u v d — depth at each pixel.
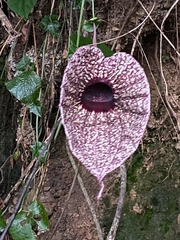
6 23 0.38
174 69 0.39
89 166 0.24
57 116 0.36
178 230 0.38
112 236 0.32
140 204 0.39
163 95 0.39
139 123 0.25
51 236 0.37
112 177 0.39
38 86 0.33
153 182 0.39
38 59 0.39
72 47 0.31
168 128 0.39
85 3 0.36
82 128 0.25
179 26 0.38
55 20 0.37
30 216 0.33
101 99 0.25
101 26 0.37
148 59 0.39
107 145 0.25
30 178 0.32
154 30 0.38
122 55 0.25
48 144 0.33
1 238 0.30
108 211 0.39
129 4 0.37
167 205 0.39
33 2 0.33
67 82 0.24
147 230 0.39
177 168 0.39
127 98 0.25
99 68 0.25
